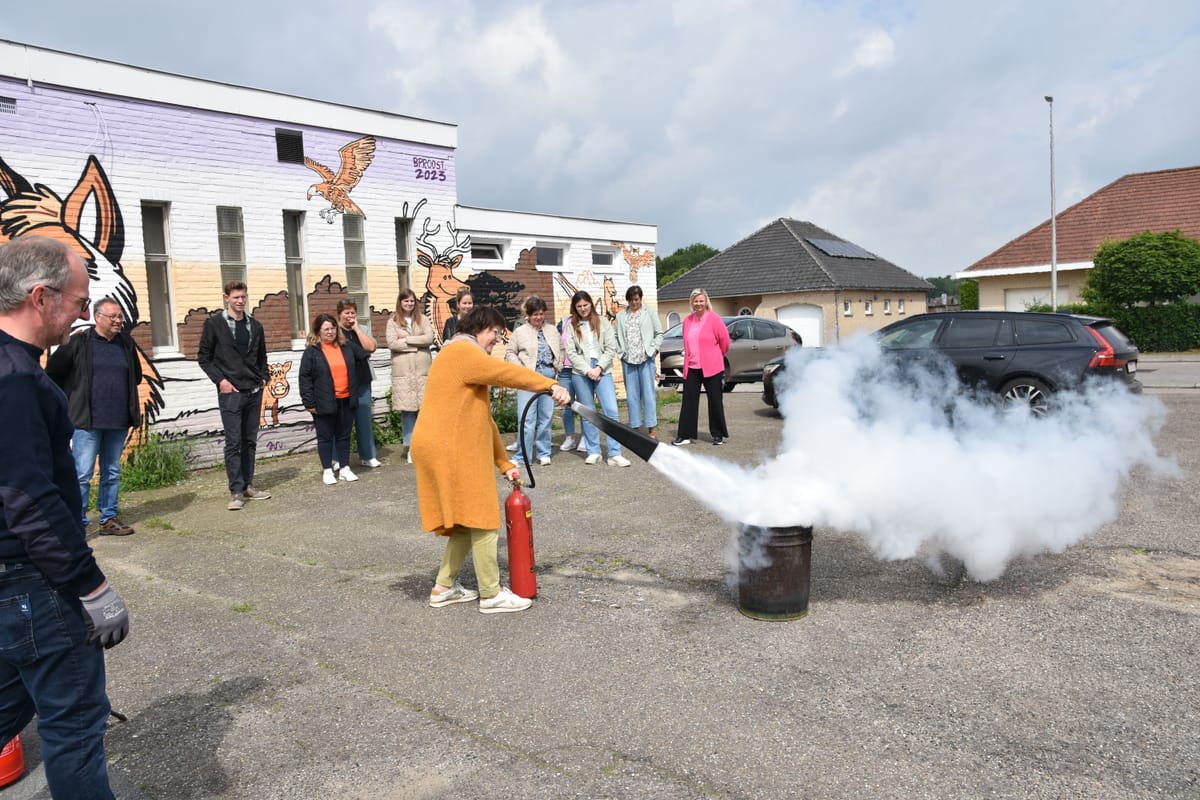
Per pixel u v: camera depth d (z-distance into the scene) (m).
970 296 33.75
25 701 2.32
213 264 9.63
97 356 6.35
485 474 4.38
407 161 11.70
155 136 9.10
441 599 4.68
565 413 9.67
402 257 11.89
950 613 4.29
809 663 3.75
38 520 2.05
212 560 5.79
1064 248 28.92
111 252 8.77
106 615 2.20
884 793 2.73
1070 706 3.27
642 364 9.38
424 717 3.38
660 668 3.75
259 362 7.67
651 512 6.68
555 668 3.79
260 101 10.00
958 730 3.12
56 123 8.36
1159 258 24.61
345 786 2.90
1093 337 9.45
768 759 2.97
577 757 3.03
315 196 10.62
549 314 14.44
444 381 4.32
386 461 9.61
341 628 4.40
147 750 3.19
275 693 3.65
